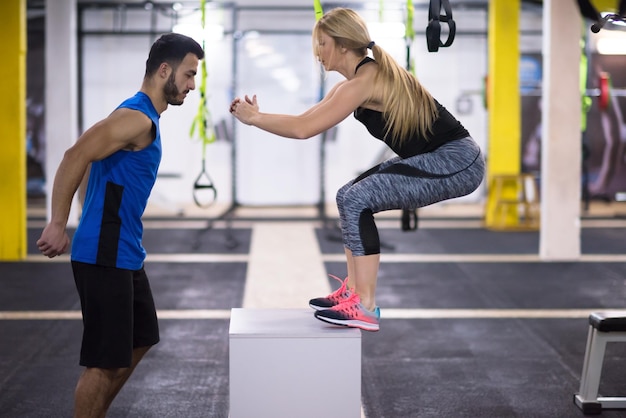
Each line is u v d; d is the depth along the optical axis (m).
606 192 12.28
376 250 2.68
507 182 9.89
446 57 11.88
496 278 6.76
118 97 11.78
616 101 12.07
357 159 12.09
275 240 8.95
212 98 11.88
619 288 6.34
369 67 2.64
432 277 6.82
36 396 3.69
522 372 4.12
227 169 12.03
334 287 6.30
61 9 8.84
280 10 11.66
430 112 2.66
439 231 9.77
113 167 2.62
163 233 9.57
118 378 2.84
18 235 7.56
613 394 3.75
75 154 2.52
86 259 2.59
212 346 4.59
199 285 6.43
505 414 3.48
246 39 11.77
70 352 4.46
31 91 11.98
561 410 3.53
